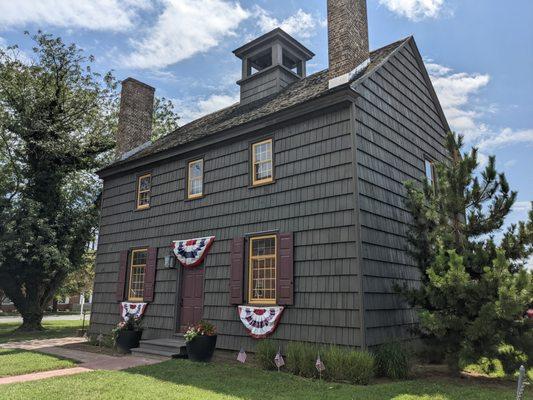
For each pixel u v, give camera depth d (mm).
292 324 8359
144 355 9961
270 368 7891
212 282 10352
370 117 9039
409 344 8234
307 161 8945
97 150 21391
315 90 9812
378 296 7938
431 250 7863
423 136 11641
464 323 6688
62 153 19750
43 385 6586
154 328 11570
